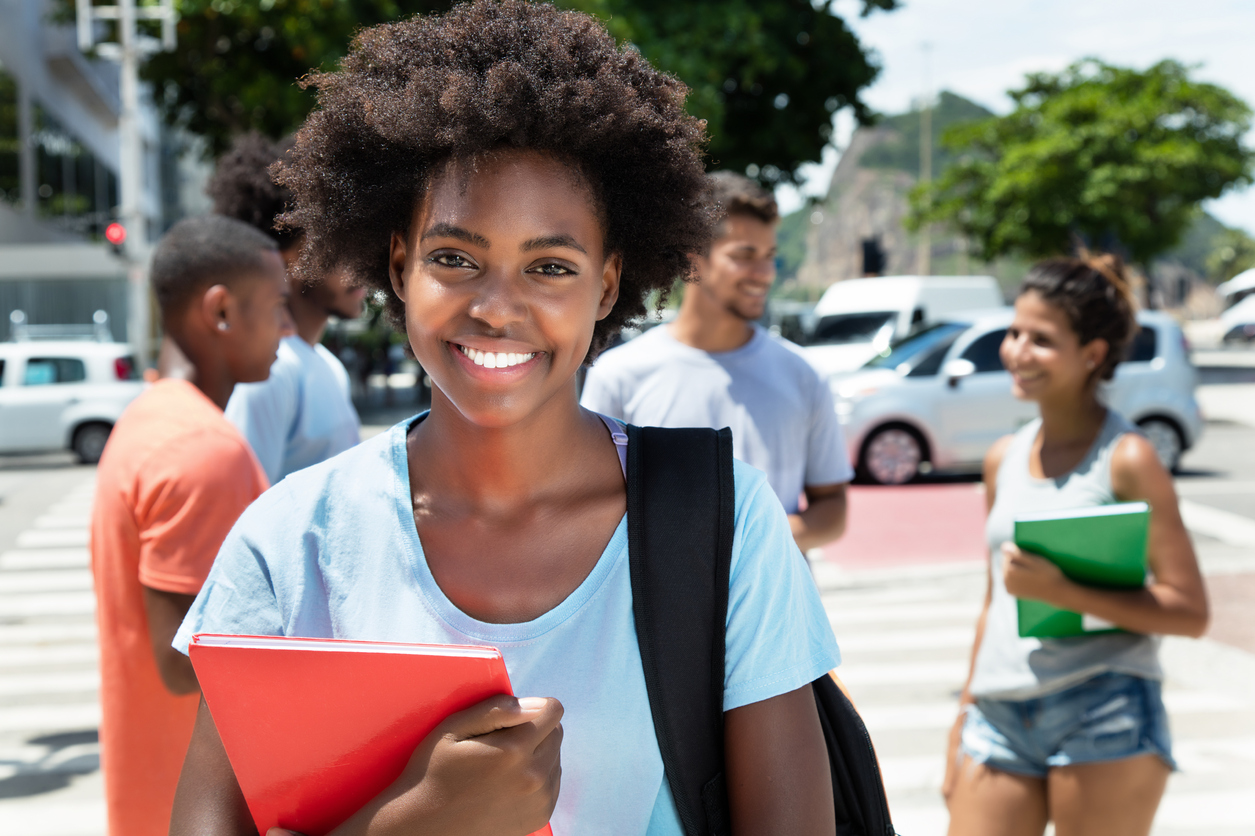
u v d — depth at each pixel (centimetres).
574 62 114
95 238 3028
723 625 111
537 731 98
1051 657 222
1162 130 2911
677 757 110
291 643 99
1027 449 250
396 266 125
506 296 108
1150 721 218
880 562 762
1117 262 241
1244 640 563
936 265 14475
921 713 482
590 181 115
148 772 191
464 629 111
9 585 765
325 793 105
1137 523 215
